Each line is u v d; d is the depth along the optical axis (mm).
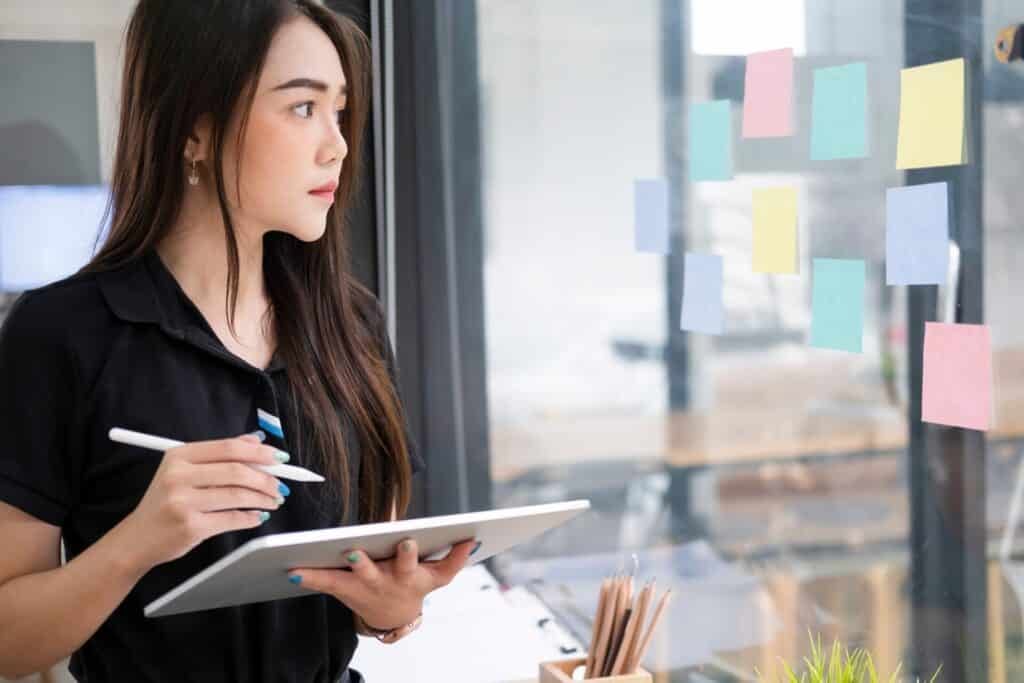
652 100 1711
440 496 2359
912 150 1196
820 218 1372
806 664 1478
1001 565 1156
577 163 1905
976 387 1142
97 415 1124
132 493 1122
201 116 1139
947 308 1184
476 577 2020
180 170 1162
